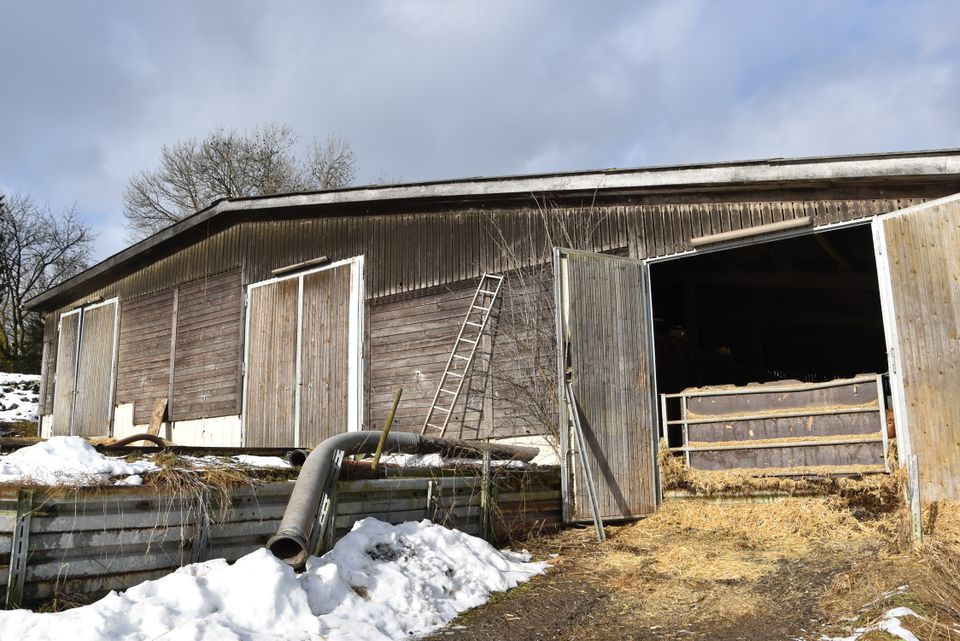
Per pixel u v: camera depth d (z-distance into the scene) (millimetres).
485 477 6699
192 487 4586
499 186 9391
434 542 5535
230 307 13242
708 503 7711
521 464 7316
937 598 4340
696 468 7973
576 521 7504
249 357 12695
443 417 9789
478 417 9367
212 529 4711
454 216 10281
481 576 5383
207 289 13797
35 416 22281
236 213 12898
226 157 32219
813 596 4965
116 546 4277
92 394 16188
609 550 6609
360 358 10984
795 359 17078
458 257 10125
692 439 8062
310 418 11516
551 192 9062
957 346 6488
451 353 9930
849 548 6102
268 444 12055
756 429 7727
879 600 4516
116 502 4289
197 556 4605
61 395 17219
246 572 4090
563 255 8109
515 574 5680
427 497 6160
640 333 8312
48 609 3965
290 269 12211
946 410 6488
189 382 13766
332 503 5312
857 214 7273
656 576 5695
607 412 7902
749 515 7250
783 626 4465
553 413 8492
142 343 15094
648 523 7566
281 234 12602
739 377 14211
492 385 9305
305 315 11945
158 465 4801
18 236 37688
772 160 7438
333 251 11734
